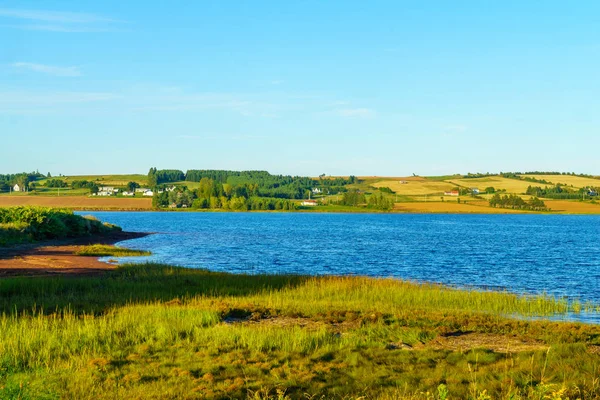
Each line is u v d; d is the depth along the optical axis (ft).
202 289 98.17
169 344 59.16
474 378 49.19
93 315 70.18
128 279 108.68
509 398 42.32
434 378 49.78
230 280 109.60
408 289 103.14
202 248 224.74
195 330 63.93
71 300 83.10
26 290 90.17
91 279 104.83
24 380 43.75
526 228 449.06
